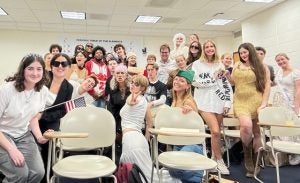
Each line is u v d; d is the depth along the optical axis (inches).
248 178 129.3
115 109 126.6
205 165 84.7
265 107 125.8
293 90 156.9
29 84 80.4
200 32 343.9
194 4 241.9
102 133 93.6
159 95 147.1
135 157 100.3
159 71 168.7
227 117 160.1
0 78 322.3
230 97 132.6
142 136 106.4
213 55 132.0
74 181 96.6
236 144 157.6
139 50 354.9
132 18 283.3
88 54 178.2
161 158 90.5
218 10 260.4
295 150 109.5
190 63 151.7
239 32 338.0
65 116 92.7
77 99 106.0
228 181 111.6
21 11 261.0
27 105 81.3
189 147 104.1
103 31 335.6
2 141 74.4
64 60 105.7
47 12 264.1
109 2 235.3
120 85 127.4
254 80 129.0
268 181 126.0
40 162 82.3
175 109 104.6
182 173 98.7
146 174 98.8
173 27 320.2
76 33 341.7
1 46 325.7
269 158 149.9
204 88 131.3
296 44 228.4
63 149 94.0
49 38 336.5
